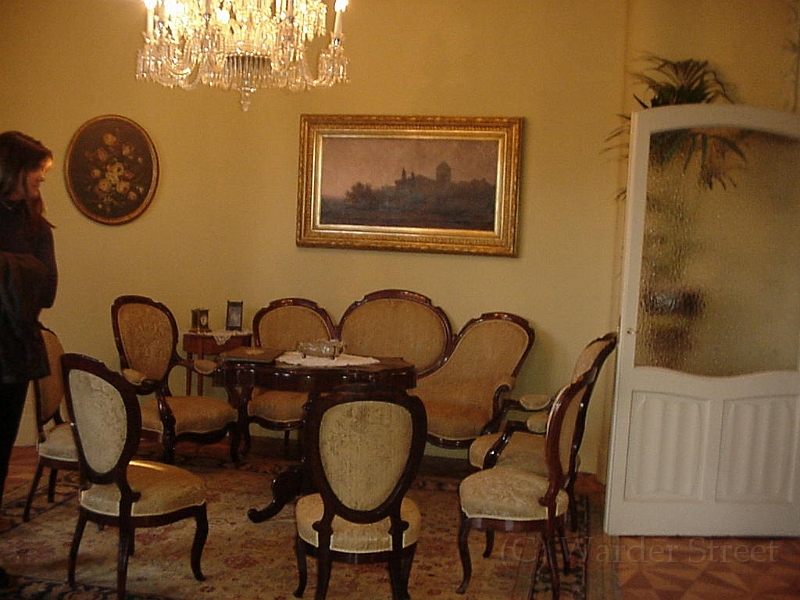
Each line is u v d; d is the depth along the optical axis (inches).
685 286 147.9
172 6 134.4
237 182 201.0
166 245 203.2
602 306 186.5
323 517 98.7
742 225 148.0
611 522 145.5
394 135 192.2
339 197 195.8
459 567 126.2
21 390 108.0
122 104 201.3
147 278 204.1
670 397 145.1
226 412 169.0
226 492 159.3
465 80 190.5
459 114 191.0
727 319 148.2
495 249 189.3
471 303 192.5
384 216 194.2
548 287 189.0
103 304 204.5
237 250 202.2
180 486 112.8
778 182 147.6
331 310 199.5
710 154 147.0
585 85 185.3
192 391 204.4
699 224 147.7
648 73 167.8
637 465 145.6
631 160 144.1
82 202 202.4
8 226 105.4
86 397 106.4
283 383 135.9
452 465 188.5
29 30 201.2
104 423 105.7
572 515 145.8
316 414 94.7
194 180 201.8
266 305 202.1
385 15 193.0
